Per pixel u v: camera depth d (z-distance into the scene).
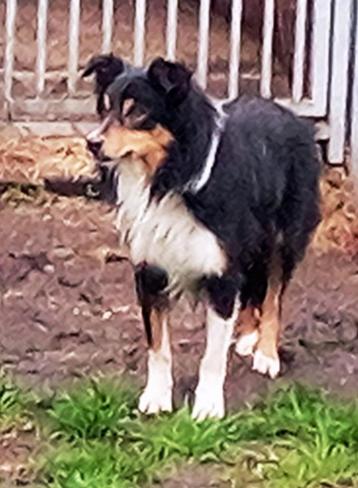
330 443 2.06
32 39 3.80
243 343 2.38
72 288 2.74
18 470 2.00
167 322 2.17
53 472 1.98
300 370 2.38
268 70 3.27
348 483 1.98
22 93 3.38
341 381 2.34
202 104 2.04
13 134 3.28
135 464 1.99
